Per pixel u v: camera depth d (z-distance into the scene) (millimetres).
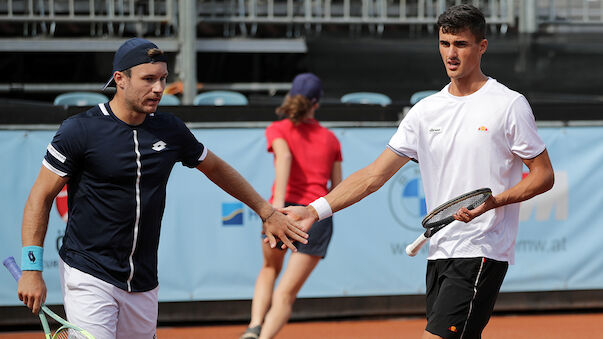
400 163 13883
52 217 23844
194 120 24516
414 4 39000
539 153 12852
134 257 12391
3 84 36250
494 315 26688
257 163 24672
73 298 12156
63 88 36531
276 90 37406
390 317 26094
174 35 37062
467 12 12766
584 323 25281
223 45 37250
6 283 24094
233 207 24656
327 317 25750
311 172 20234
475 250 12961
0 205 23812
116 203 12148
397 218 25203
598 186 25703
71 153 11992
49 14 37406
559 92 32594
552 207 25625
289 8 38219
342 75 34844
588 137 25609
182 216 24438
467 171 13016
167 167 12562
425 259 25406
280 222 13875
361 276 25141
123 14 37219
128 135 12180
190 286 24547
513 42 32531
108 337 12094
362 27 38906
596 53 32500
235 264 24688
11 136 23891
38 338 23656
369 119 25078
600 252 25766
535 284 25703
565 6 39188
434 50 34312
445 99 13227
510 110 12852
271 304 21312
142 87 11953
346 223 25047
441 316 12945
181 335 23953
